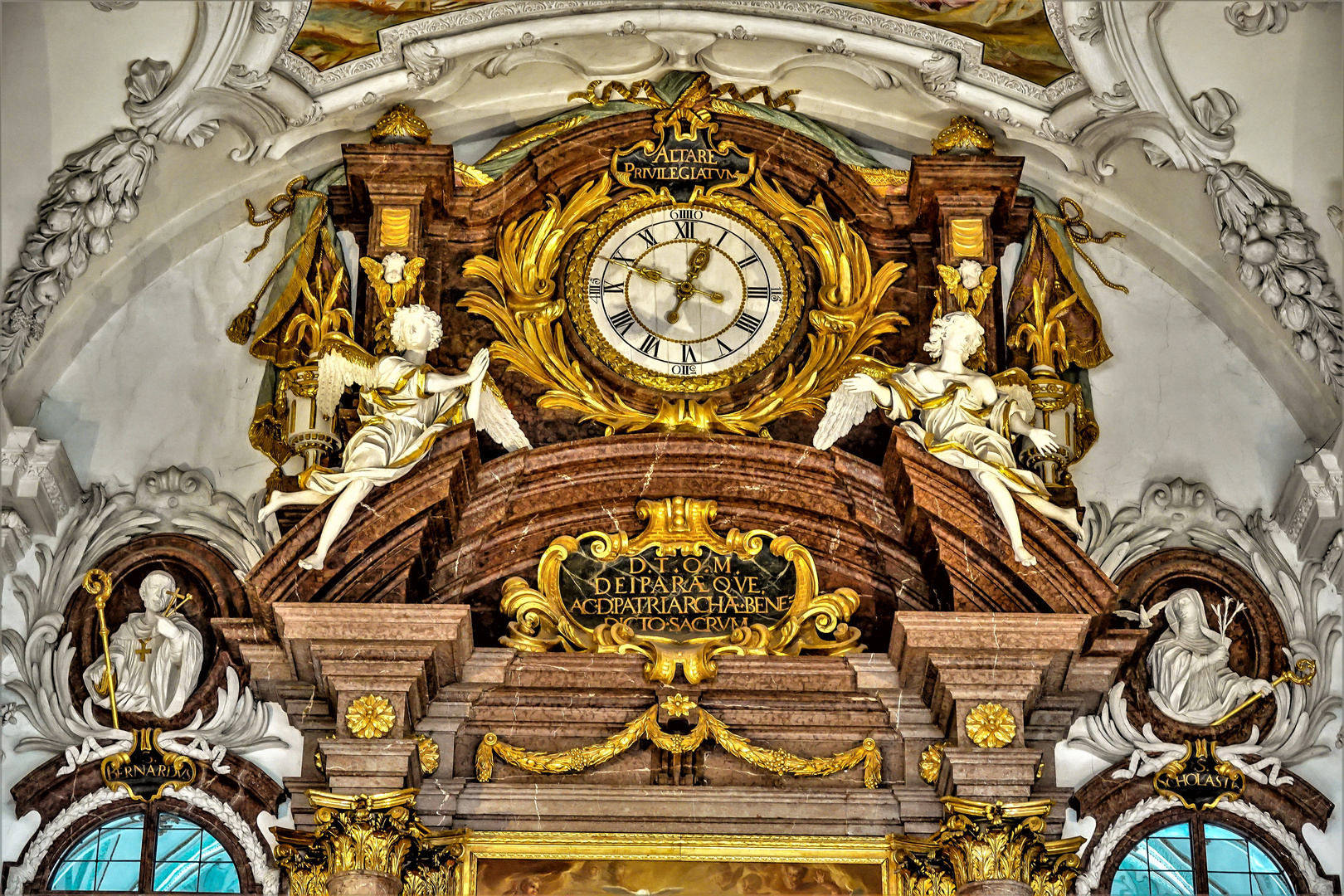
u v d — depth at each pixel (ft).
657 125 56.03
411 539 49.52
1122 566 52.60
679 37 54.54
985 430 50.57
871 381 51.85
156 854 49.47
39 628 50.60
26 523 50.88
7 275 50.16
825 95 56.18
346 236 55.21
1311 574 52.49
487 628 51.70
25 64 49.29
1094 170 54.85
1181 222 54.65
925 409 51.44
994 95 54.29
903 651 49.49
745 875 49.37
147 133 51.37
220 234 55.06
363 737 47.75
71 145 50.78
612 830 49.70
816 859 49.52
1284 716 51.26
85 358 53.62
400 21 52.34
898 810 49.88
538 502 52.13
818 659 50.85
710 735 50.49
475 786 49.83
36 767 49.60
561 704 50.65
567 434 53.31
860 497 51.78
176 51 50.39
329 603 48.42
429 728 50.16
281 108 53.06
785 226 55.62
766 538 52.60
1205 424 54.39
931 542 50.37
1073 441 53.93
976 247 54.44
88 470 52.54
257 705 50.55
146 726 50.14
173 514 52.19
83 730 50.01
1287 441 54.19
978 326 52.49
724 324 54.60
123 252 53.36
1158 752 50.83
